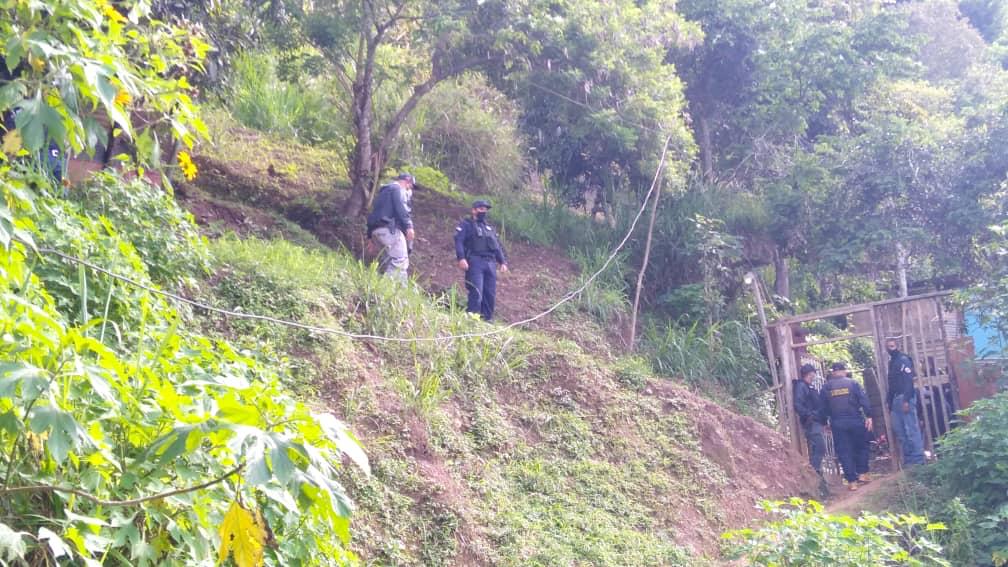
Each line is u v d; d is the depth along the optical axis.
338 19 12.98
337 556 5.89
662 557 8.95
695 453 10.97
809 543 7.53
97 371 4.21
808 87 16.48
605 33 13.63
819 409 12.69
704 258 14.42
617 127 13.70
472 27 13.25
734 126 17.61
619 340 13.45
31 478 4.35
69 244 7.00
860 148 15.38
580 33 13.52
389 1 13.34
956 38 23.03
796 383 13.00
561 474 9.54
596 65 13.47
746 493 10.91
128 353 6.44
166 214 8.96
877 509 10.89
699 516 10.10
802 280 17.27
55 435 3.87
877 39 16.64
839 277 16.84
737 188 17.23
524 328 12.64
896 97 17.66
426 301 10.97
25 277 4.83
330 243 13.20
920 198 15.16
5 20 4.36
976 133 15.11
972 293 12.29
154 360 5.07
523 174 18.02
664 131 14.26
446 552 7.67
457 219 15.21
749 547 7.80
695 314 14.49
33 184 7.03
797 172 15.72
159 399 4.57
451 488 8.27
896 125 15.20
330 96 16.28
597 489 9.57
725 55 17.02
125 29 6.38
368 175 13.88
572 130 14.43
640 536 9.10
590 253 15.21
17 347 4.12
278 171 14.41
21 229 4.78
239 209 12.71
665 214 15.42
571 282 14.27
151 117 5.99
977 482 10.34
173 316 7.46
